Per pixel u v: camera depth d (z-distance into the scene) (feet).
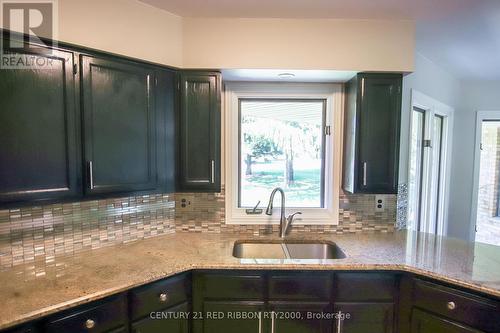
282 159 7.87
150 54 5.91
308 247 7.14
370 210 7.72
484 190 11.28
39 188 4.58
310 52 6.42
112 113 5.39
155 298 4.98
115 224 6.40
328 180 7.68
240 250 7.02
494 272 5.10
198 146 6.45
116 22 5.45
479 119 11.04
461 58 8.73
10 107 4.31
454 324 4.91
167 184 6.31
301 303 5.54
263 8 5.94
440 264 5.46
